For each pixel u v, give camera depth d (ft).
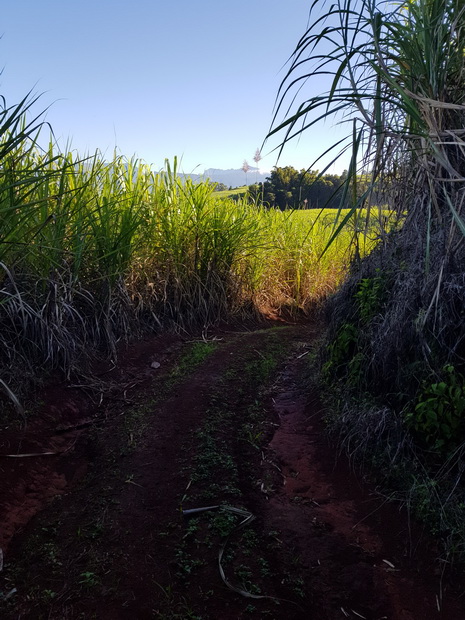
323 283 28.94
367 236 15.92
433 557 9.18
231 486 11.00
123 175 20.43
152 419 13.50
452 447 10.51
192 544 9.32
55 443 12.16
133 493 10.57
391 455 11.36
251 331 23.31
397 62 11.80
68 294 15.79
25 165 15.26
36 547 9.06
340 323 15.65
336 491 11.16
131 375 16.35
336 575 8.87
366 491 10.96
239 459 12.16
